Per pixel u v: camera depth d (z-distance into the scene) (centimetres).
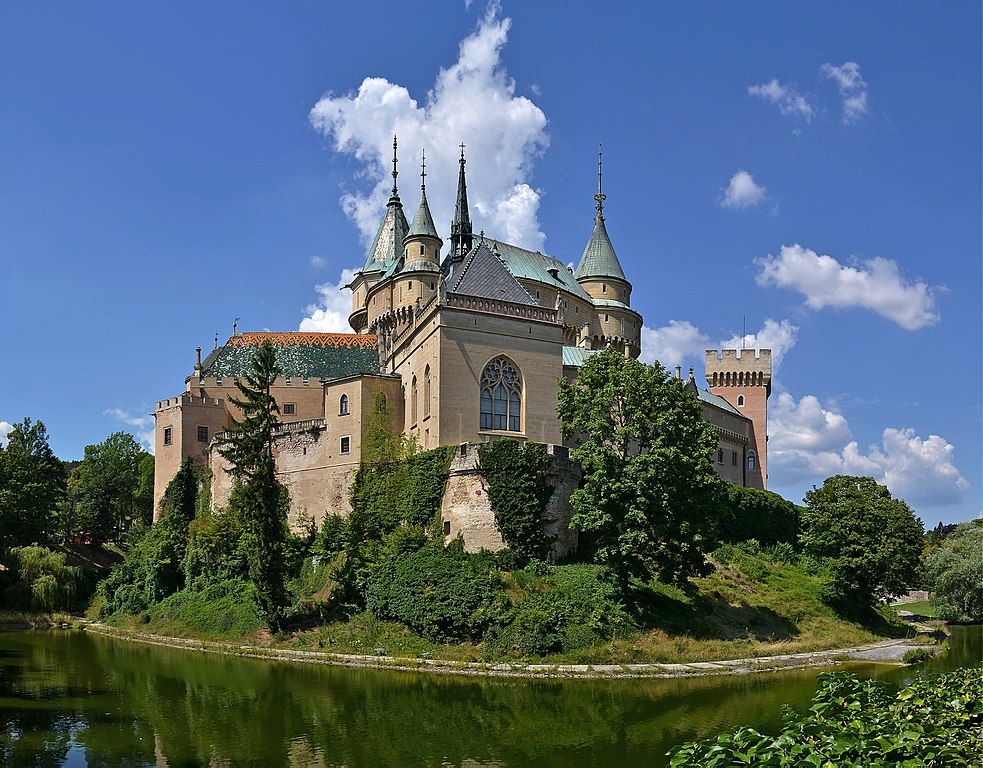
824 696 2412
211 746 3684
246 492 6906
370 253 12519
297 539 7631
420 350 7781
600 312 11788
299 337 10538
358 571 6662
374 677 5197
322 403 9625
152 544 8794
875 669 5656
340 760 3497
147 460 12375
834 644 6625
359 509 7325
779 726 3912
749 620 6769
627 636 5762
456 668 5391
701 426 6412
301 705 4444
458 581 6072
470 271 7862
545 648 5547
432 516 7006
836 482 8056
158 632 7244
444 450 7050
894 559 7638
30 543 10500
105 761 3447
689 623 6250
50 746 3662
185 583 8012
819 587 7838
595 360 6525
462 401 7356
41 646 6844
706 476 6231
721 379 12750
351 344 10544
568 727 4006
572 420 6644
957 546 9938
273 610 6600
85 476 12206
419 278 10719
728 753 1811
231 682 5072
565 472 6881
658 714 4219
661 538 6075
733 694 4675
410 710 4334
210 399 9562
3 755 3519
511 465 6656
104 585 8806
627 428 6131
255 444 6969
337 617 6462
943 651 6688
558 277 11200
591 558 6825
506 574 6316
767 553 8756
